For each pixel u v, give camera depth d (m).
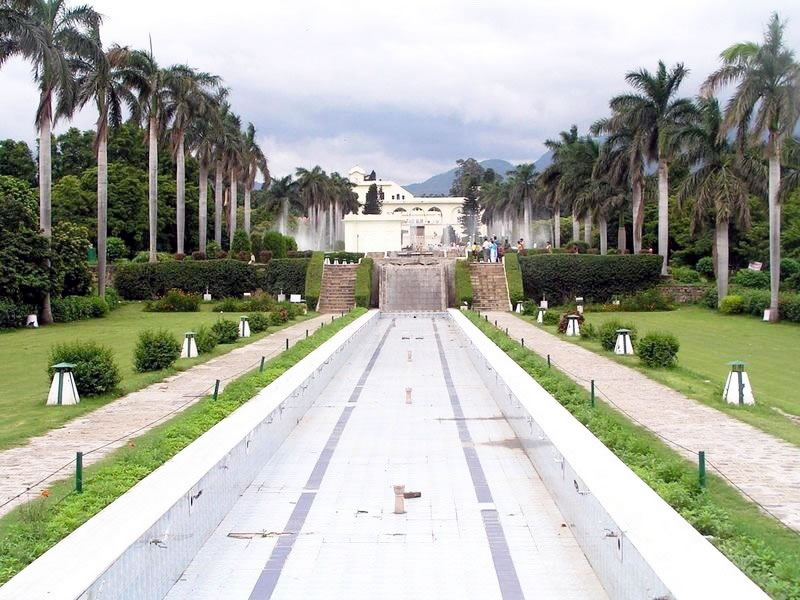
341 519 9.25
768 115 34.00
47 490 9.59
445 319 40.78
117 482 8.57
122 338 30.02
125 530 6.68
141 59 47.03
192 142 54.62
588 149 57.59
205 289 48.91
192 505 8.00
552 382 15.81
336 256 56.94
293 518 9.29
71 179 60.31
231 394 14.06
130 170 64.06
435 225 107.81
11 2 32.69
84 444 12.38
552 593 7.14
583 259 47.53
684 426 13.38
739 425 13.47
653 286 47.31
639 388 17.42
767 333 32.06
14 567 6.30
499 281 47.56
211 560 7.97
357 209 103.88
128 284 48.56
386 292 48.03
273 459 12.20
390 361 24.61
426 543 8.45
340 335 26.33
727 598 5.33
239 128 62.47
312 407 16.73
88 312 39.16
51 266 35.97
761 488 9.60
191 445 9.84
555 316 35.25
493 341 24.48
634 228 48.56
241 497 10.15
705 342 29.16
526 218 75.25
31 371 21.67
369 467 11.70
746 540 6.77
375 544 8.41
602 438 10.65
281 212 80.56
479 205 99.56
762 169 41.34
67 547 6.39
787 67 33.91
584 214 57.03
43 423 13.98
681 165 47.22
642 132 46.28
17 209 35.28
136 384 18.25
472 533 8.77
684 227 58.38
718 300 42.09
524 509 9.65
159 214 63.69
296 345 23.05
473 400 17.56
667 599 5.52
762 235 52.41
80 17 37.50
